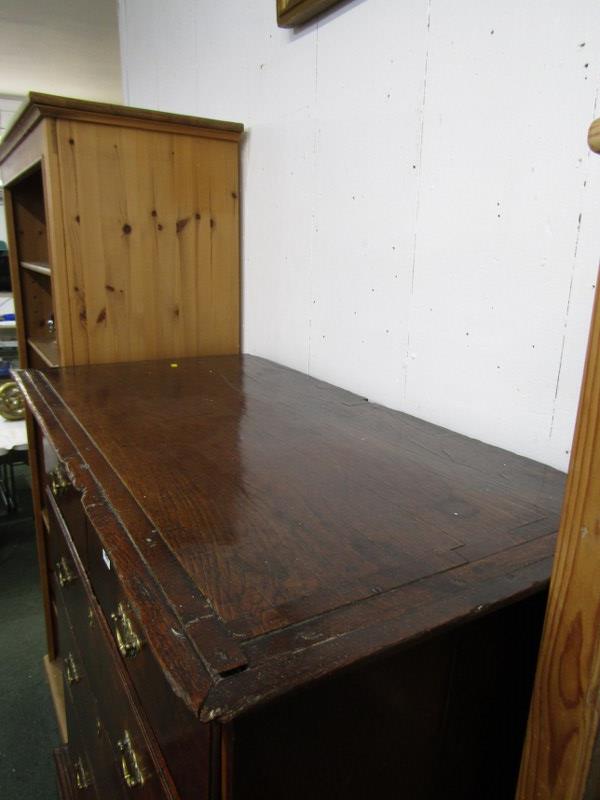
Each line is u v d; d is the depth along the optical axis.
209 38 1.61
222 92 1.57
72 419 0.96
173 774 0.53
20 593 2.05
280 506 0.66
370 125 1.06
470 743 0.59
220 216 1.48
